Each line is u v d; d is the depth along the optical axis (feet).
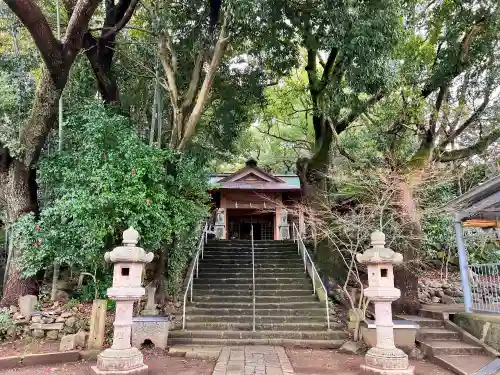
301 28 30.83
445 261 45.24
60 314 25.76
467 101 34.94
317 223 34.53
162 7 29.86
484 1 30.81
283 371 19.19
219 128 40.86
